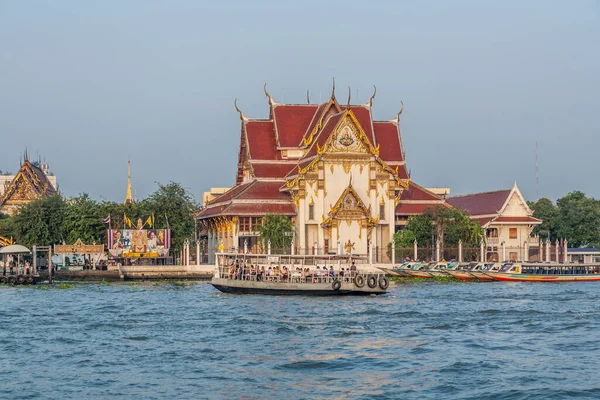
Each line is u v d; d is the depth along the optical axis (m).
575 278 148.25
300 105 184.38
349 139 168.50
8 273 150.88
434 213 168.12
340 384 54.03
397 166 176.62
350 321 81.75
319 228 166.62
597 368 58.41
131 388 53.06
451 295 112.81
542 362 60.47
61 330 76.62
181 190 180.25
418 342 68.94
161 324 80.44
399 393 51.75
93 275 154.25
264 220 164.25
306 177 166.50
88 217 176.25
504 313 88.50
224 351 64.88
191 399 50.50
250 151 178.12
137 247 162.75
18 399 50.75
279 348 66.19
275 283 112.06
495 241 180.62
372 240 167.25
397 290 123.25
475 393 51.66
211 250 185.38
